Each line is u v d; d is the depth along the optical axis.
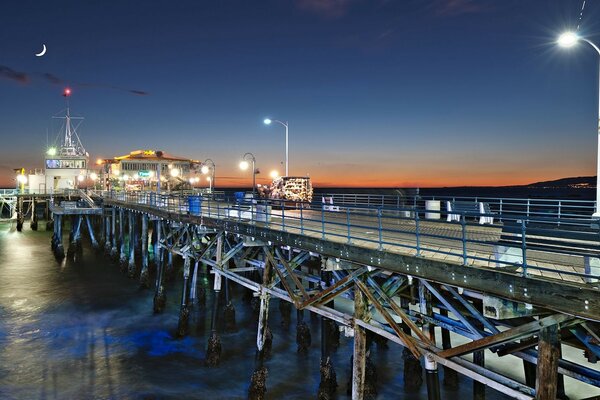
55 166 77.50
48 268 38.19
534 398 8.60
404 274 11.17
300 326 20.58
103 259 42.31
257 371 16.45
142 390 17.16
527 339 10.77
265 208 21.48
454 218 21.98
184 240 31.47
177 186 77.44
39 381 17.92
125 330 23.31
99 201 51.25
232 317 22.98
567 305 8.01
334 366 19.00
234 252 19.86
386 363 19.39
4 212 89.44
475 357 15.10
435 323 12.84
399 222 23.22
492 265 10.20
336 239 15.38
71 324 24.22
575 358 16.77
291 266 16.62
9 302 28.08
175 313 25.98
